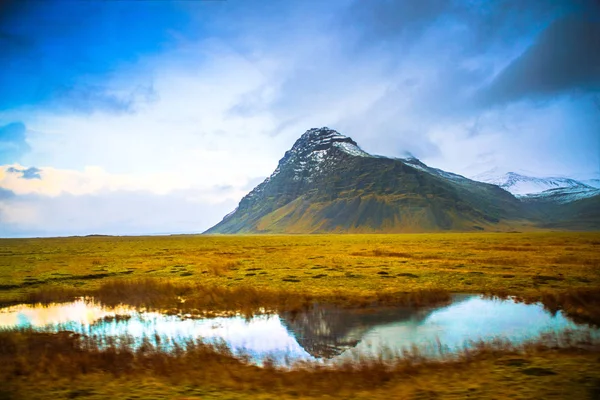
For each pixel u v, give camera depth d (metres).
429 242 111.12
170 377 12.97
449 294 31.08
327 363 15.26
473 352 15.66
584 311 23.80
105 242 141.75
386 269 45.84
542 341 17.41
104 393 11.47
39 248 97.62
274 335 20.34
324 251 79.62
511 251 70.38
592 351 15.48
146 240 167.38
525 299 28.64
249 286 34.66
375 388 11.66
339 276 40.31
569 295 27.92
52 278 42.06
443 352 16.02
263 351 17.39
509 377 12.26
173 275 43.59
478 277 38.50
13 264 55.66
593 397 10.32
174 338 19.58
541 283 34.56
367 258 61.41
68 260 62.09
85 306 28.48
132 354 16.06
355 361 15.15
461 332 20.25
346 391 11.40
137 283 35.75
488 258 56.62
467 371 13.09
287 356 16.48
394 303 28.25
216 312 25.86
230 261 55.22
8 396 11.29
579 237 135.00
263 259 61.94
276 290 32.50
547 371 12.74
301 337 19.91
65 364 14.53
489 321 22.55
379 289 32.97
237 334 20.58
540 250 70.88
